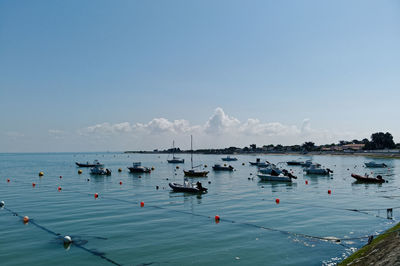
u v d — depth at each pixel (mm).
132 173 94062
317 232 24797
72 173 94000
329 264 18328
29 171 103062
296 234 24297
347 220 28719
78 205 37719
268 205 36938
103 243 22172
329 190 47469
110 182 67312
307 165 120375
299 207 35438
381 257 16281
